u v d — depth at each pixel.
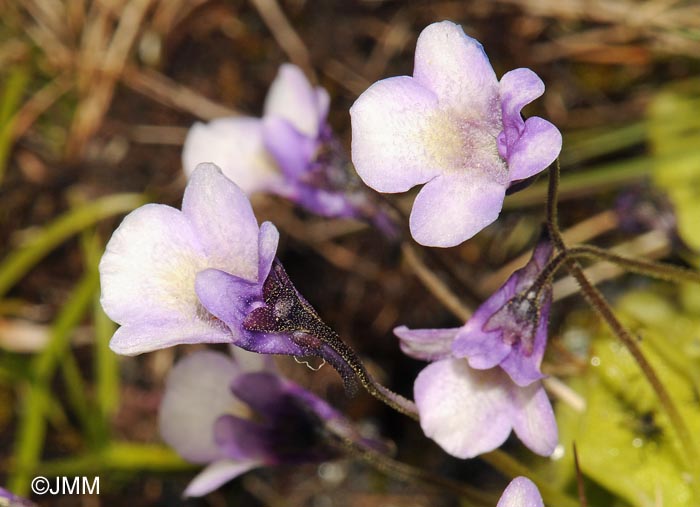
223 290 0.16
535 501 0.16
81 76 0.23
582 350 0.22
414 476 0.19
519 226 0.23
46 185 0.23
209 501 0.22
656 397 0.19
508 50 0.23
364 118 0.16
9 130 0.22
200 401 0.19
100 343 0.21
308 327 0.16
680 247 0.21
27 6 0.23
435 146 0.16
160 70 0.23
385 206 0.20
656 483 0.19
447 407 0.17
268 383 0.18
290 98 0.20
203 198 0.16
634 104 0.23
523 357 0.17
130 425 0.22
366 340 0.23
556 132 0.16
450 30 0.16
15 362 0.21
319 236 0.23
